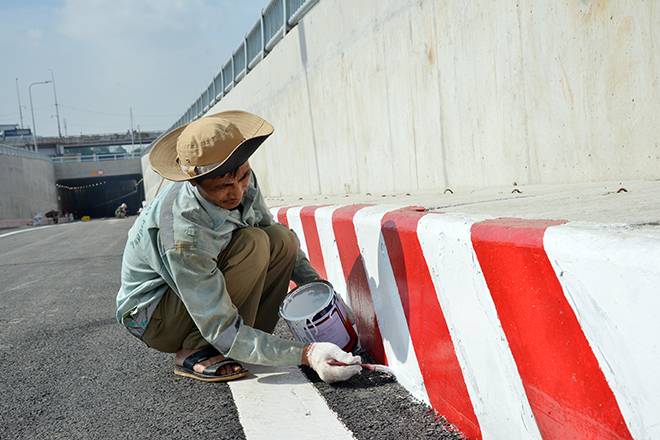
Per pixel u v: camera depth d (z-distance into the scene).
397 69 5.05
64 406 1.75
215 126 1.49
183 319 1.83
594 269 0.80
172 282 1.71
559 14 2.85
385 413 1.45
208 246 1.62
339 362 1.63
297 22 8.54
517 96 3.33
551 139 3.04
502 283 1.05
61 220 43.44
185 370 1.93
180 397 1.73
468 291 1.19
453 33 4.01
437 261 1.32
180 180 1.50
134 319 1.85
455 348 1.29
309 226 2.56
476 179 3.91
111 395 1.82
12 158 32.59
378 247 1.70
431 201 2.35
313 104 7.73
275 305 2.10
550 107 3.02
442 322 1.34
